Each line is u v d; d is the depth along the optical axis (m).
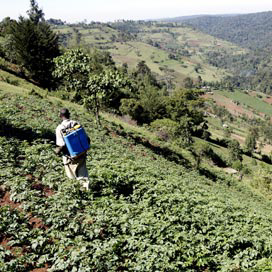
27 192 10.33
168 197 12.62
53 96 43.47
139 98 105.19
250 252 10.31
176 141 47.06
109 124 30.62
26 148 14.06
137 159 21.58
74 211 10.00
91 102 27.64
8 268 7.48
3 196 10.26
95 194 11.59
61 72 25.55
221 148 112.50
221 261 9.66
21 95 28.98
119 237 9.27
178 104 105.31
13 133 15.81
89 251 8.37
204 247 9.88
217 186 29.34
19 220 9.23
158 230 9.77
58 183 11.48
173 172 24.36
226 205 15.18
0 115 18.25
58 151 10.53
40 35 57.78
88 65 25.66
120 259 8.67
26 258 7.94
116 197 11.84
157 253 8.82
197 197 14.63
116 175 13.10
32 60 56.97
